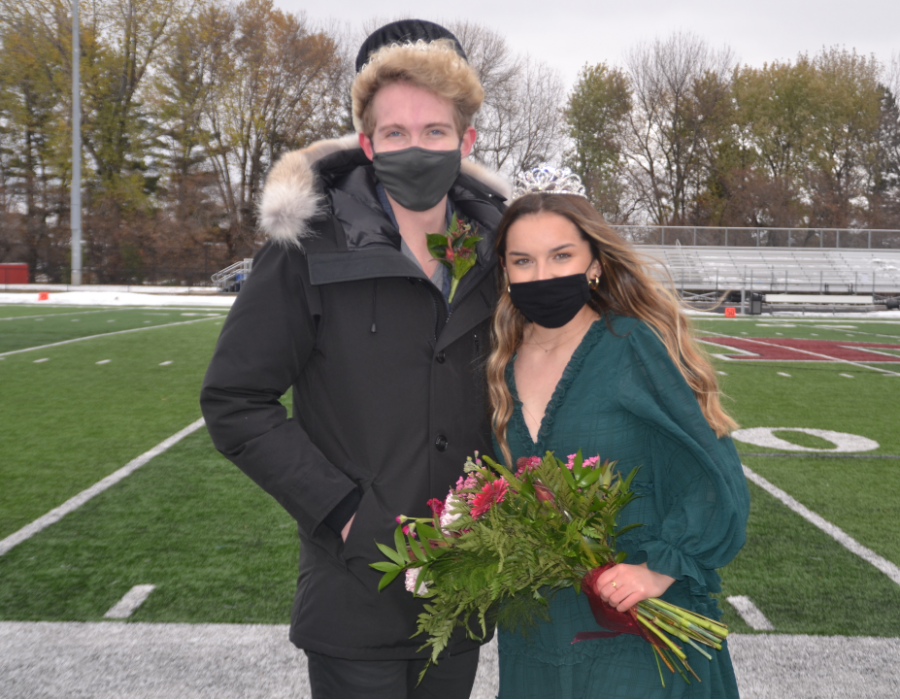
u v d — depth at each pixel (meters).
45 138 44.03
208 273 40.03
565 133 51.41
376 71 1.68
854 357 13.91
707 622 1.56
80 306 25.25
